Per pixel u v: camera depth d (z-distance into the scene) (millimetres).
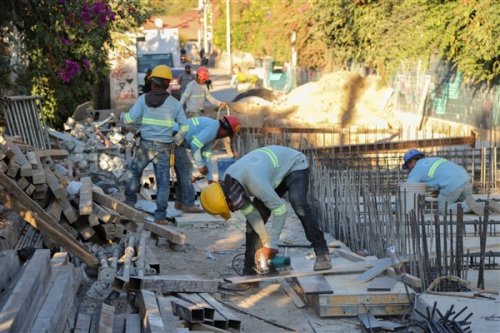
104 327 6918
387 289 7977
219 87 56406
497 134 22828
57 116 20734
